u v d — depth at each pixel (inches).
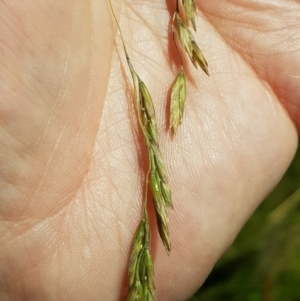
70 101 2.4
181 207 2.8
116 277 2.7
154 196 2.5
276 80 3.0
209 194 2.8
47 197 2.5
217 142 2.8
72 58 2.3
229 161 2.8
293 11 3.0
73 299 2.6
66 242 2.6
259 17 3.0
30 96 2.2
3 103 2.1
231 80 3.0
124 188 2.7
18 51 2.2
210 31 3.0
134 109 2.7
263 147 2.9
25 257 2.5
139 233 2.5
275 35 3.0
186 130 2.8
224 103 2.9
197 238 2.8
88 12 2.5
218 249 2.9
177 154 2.8
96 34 2.6
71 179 2.5
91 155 2.6
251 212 3.0
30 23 2.2
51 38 2.2
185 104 2.8
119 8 2.9
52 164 2.4
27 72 2.2
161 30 2.9
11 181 2.3
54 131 2.4
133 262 2.5
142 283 2.5
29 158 2.3
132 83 2.8
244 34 3.0
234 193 2.8
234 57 3.0
